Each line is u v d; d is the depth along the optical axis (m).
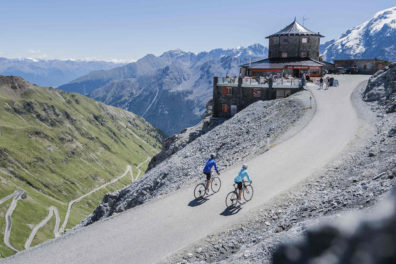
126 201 52.50
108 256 16.53
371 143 26.75
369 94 47.91
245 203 20.48
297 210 16.72
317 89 61.88
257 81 67.06
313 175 22.91
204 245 16.34
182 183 41.03
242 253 12.60
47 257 16.92
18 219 193.88
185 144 69.75
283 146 31.89
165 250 16.56
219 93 70.88
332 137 32.56
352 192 14.73
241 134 48.62
